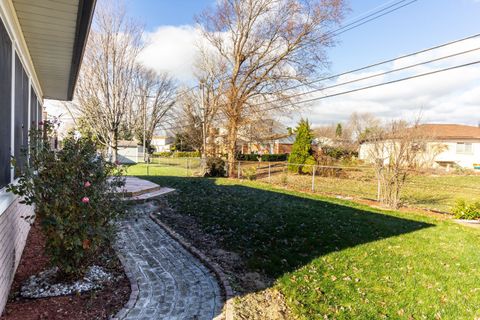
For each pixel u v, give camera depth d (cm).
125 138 3231
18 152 406
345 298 326
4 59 304
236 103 1723
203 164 1641
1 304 255
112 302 293
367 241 524
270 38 1670
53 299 289
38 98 811
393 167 912
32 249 413
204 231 549
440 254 479
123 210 372
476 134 2670
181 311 284
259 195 947
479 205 778
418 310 312
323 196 1009
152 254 434
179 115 3494
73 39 436
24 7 339
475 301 335
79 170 322
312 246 483
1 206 252
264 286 343
